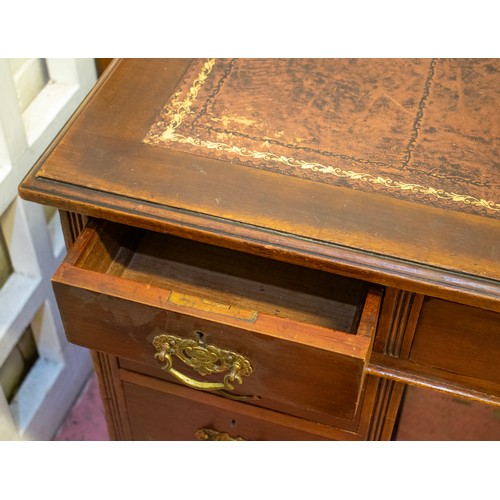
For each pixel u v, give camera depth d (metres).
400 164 0.77
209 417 0.94
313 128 0.81
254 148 0.79
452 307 0.73
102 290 0.72
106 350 0.80
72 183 0.75
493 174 0.77
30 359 1.21
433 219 0.72
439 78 0.87
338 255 0.70
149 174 0.76
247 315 0.70
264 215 0.72
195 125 0.81
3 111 0.89
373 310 0.71
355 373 0.69
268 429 0.93
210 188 0.75
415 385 0.80
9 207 0.99
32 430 1.16
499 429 0.89
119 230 0.84
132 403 0.97
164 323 0.73
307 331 0.69
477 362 0.77
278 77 0.87
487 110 0.83
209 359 0.75
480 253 0.70
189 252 0.88
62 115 1.04
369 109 0.83
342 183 0.75
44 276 1.09
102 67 1.11
